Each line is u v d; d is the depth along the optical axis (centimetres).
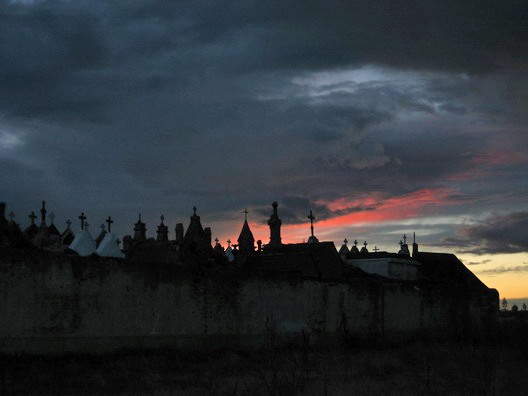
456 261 5606
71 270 2645
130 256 3441
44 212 4212
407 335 4303
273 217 4941
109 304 2761
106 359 2673
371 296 4062
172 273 3008
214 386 2416
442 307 4606
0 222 2817
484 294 4975
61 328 2600
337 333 3803
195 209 4784
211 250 3788
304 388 2419
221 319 3195
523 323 5347
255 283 3372
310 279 3678
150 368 2658
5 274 2461
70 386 2291
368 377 2753
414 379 2744
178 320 3014
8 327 2456
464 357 3528
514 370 3114
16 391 2161
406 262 4894
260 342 3353
